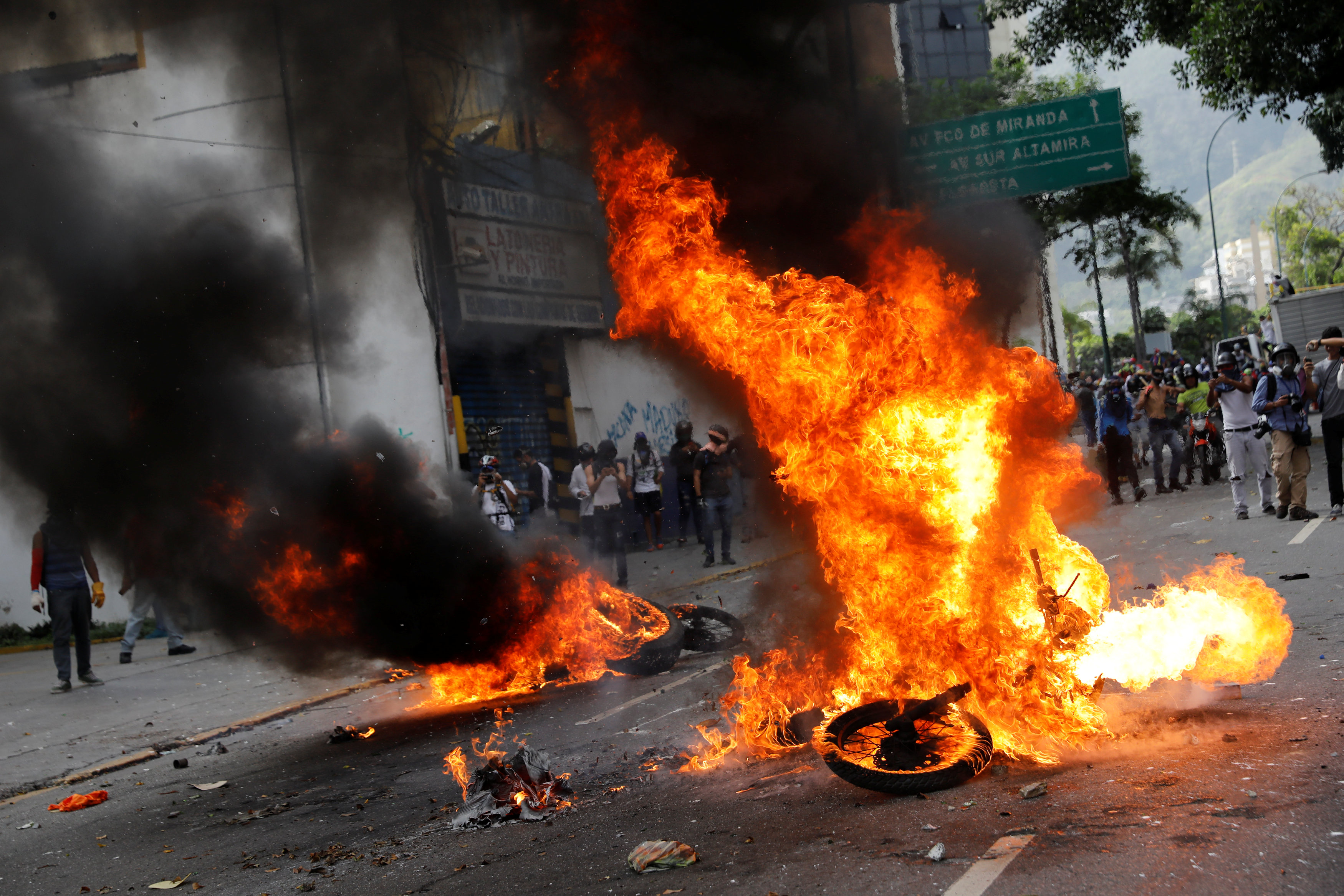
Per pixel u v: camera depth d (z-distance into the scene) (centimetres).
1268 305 3050
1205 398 1942
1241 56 1836
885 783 407
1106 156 1572
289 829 500
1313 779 361
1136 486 1547
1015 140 1579
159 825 540
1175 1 1986
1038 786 384
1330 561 829
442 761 602
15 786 655
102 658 1212
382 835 468
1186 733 436
